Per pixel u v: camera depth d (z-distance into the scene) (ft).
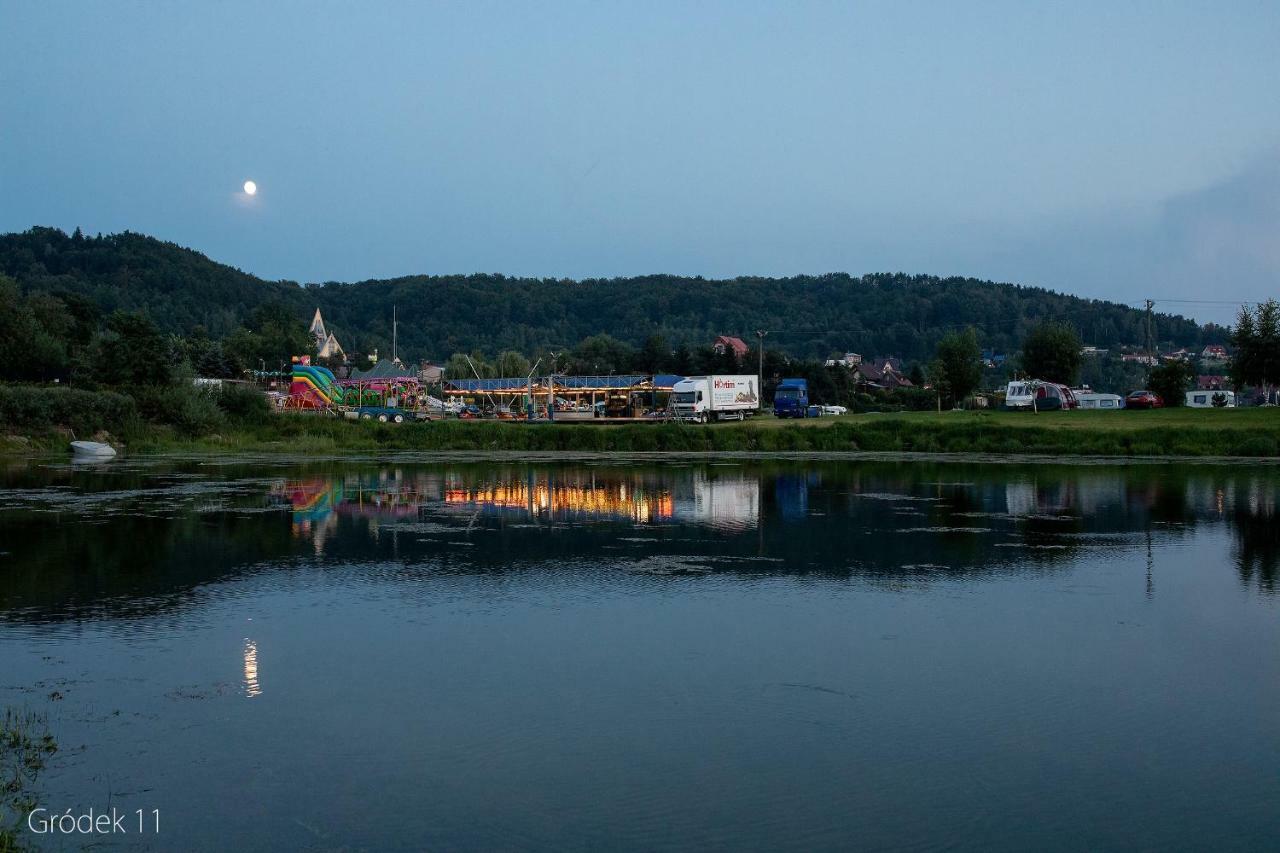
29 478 148.25
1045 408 285.43
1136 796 33.47
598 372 488.02
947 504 116.26
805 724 39.81
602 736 38.32
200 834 30.22
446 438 243.40
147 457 203.00
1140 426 225.35
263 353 557.33
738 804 32.55
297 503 114.73
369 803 32.40
